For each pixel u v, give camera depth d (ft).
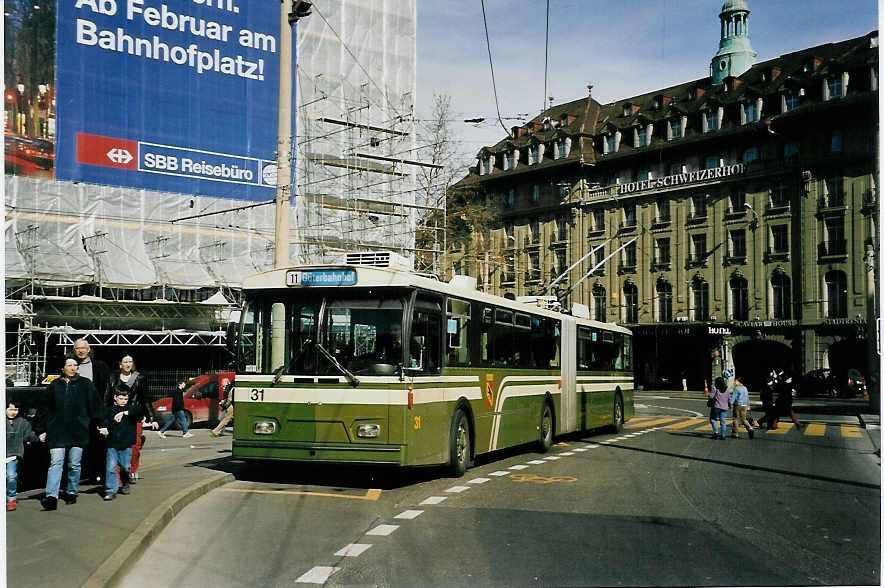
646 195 205.87
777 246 183.62
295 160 77.56
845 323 170.19
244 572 24.81
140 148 71.61
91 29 69.87
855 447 67.26
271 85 76.07
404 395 40.32
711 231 194.18
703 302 195.42
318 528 31.58
